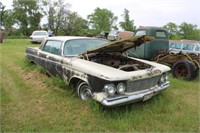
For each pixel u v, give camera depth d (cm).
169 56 789
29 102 474
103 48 489
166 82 489
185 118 416
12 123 386
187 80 701
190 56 759
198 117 423
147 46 823
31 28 6247
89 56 510
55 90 537
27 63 771
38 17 6294
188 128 383
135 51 841
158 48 849
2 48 1545
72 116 414
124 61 534
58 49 557
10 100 481
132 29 6200
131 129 377
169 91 564
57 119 403
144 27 857
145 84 426
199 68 715
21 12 6238
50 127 377
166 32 873
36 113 425
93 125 386
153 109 440
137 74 408
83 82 457
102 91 396
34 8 6306
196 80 719
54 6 4225
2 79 646
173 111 444
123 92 396
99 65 445
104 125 386
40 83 592
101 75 391
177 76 725
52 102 473
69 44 550
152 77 436
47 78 616
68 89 523
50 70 586
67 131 367
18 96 508
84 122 391
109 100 381
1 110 434
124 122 390
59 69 531
